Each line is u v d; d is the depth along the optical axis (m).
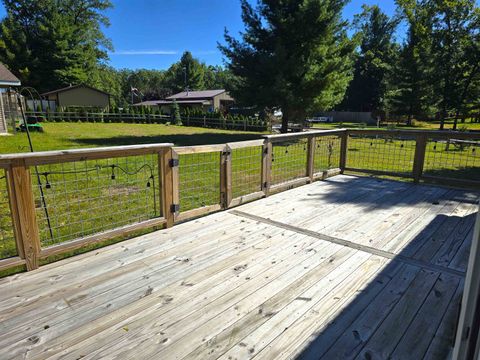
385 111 29.03
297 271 2.47
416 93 21.41
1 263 2.32
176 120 23.11
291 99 11.63
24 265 2.52
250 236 3.14
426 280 2.35
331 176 5.82
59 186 5.15
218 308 2.02
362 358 1.62
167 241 3.02
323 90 11.84
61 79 27.72
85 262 2.61
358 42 12.36
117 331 1.81
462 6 15.31
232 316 1.94
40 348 1.68
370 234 3.18
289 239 3.07
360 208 3.98
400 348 1.69
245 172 6.48
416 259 2.67
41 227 3.54
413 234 3.18
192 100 32.84
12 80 12.45
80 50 28.86
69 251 2.81
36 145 10.00
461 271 2.48
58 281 2.33
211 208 3.73
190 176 5.85
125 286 2.27
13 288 2.23
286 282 2.32
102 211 4.07
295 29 11.76
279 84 11.39
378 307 2.03
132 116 24.42
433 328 1.84
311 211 3.88
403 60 21.47
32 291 2.20
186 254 2.76
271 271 2.47
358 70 34.28
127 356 1.63
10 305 2.04
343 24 12.02
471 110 16.08
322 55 11.92
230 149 3.85
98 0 30.91
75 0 29.78
